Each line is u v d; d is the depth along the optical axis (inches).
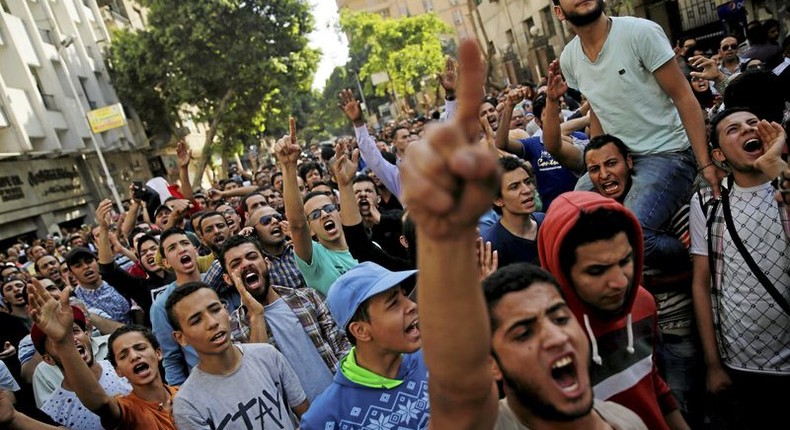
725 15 520.4
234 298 183.5
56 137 851.4
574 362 62.3
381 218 209.8
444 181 40.9
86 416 148.6
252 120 1219.2
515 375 63.5
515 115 296.4
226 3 1053.8
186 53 1080.8
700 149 121.9
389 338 98.2
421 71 1822.1
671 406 93.0
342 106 244.7
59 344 116.6
